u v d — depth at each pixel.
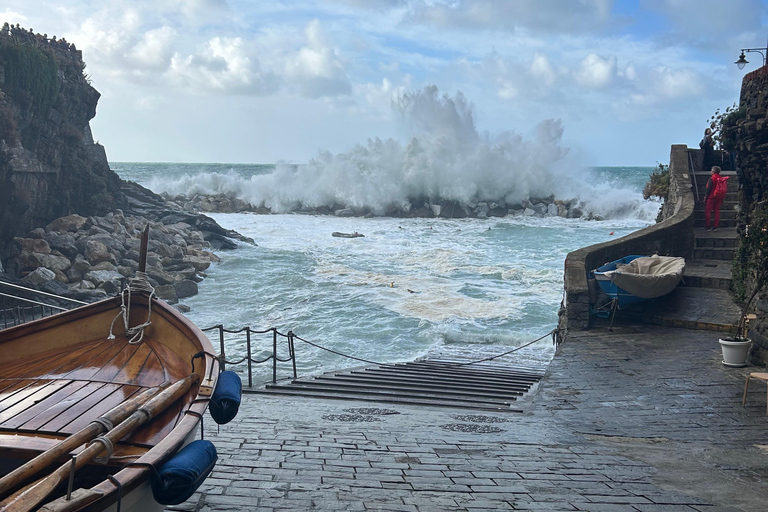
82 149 33.16
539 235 45.53
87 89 33.69
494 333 18.86
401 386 11.29
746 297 14.06
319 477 5.19
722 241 18.36
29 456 3.96
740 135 12.37
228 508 4.28
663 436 7.73
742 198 13.79
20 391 5.17
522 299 23.78
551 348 17.22
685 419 8.55
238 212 65.06
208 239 37.09
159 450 3.45
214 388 4.61
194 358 5.34
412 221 56.62
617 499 4.89
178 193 69.31
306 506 4.38
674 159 22.78
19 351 6.19
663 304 15.33
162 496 3.31
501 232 47.44
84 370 5.71
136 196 39.34
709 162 23.53
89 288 23.33
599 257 16.78
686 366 11.42
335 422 8.00
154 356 6.12
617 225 52.78
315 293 24.97
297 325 20.27
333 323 20.45
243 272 29.97
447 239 43.09
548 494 4.95
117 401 4.96
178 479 3.29
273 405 9.36
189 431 3.83
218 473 5.21
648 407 9.17
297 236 44.38
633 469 6.00
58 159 30.14
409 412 8.91
